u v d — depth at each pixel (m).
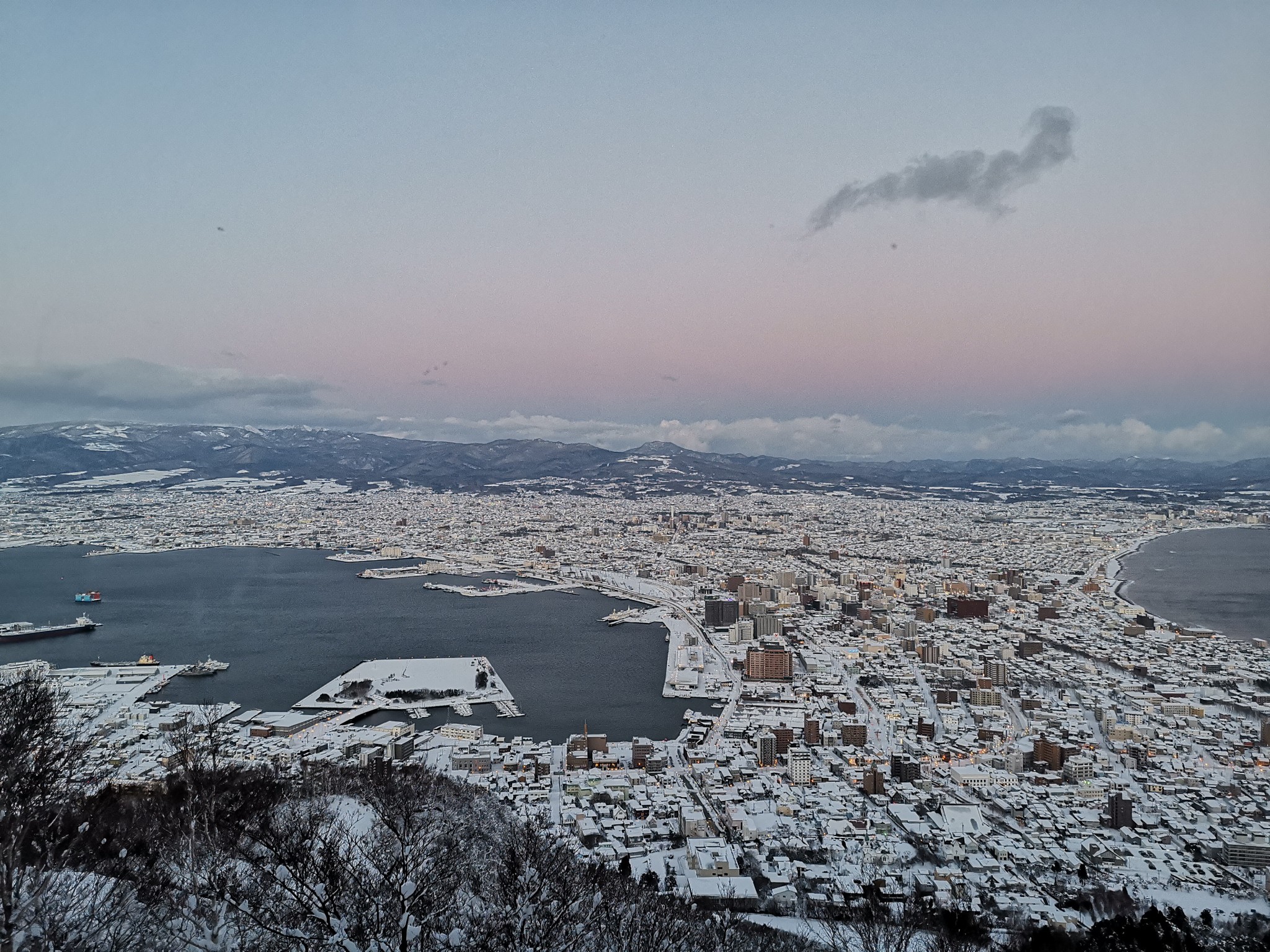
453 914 76.00
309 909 68.69
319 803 125.81
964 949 137.50
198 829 99.94
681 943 108.25
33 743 76.31
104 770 121.38
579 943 82.62
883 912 152.62
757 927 141.75
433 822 103.19
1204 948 141.75
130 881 77.81
